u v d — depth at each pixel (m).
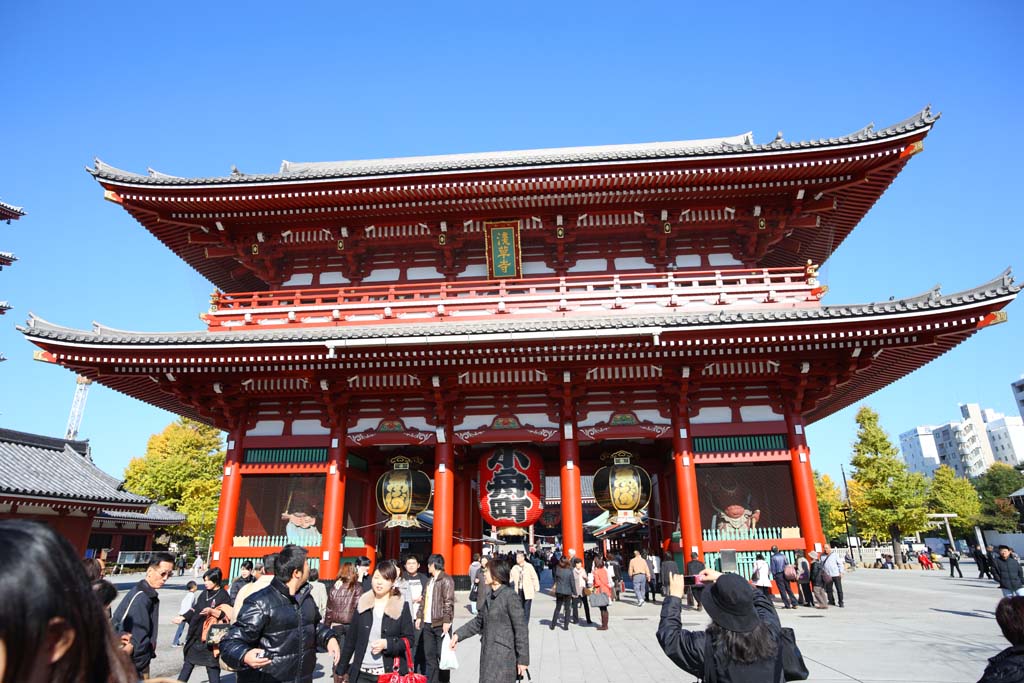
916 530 52.38
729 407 21.09
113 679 2.19
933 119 20.00
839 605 19.14
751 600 4.15
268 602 6.00
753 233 23.86
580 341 19.06
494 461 21.34
